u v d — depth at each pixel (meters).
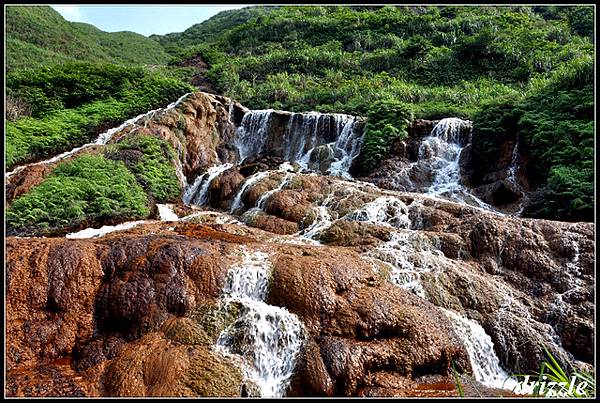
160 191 14.84
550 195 13.27
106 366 6.08
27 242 7.43
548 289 8.74
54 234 11.12
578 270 8.90
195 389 5.64
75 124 18.20
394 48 35.59
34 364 6.18
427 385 6.34
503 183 15.41
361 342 6.68
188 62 41.91
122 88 21.62
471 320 7.82
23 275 6.79
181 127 18.47
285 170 16.80
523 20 36.59
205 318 6.73
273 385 6.19
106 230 11.33
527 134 16.08
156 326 6.68
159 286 7.05
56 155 16.55
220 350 6.33
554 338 7.74
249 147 20.94
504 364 7.46
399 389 6.09
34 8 43.47
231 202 15.12
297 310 6.99
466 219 10.62
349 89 27.52
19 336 6.32
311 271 7.52
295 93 28.00
